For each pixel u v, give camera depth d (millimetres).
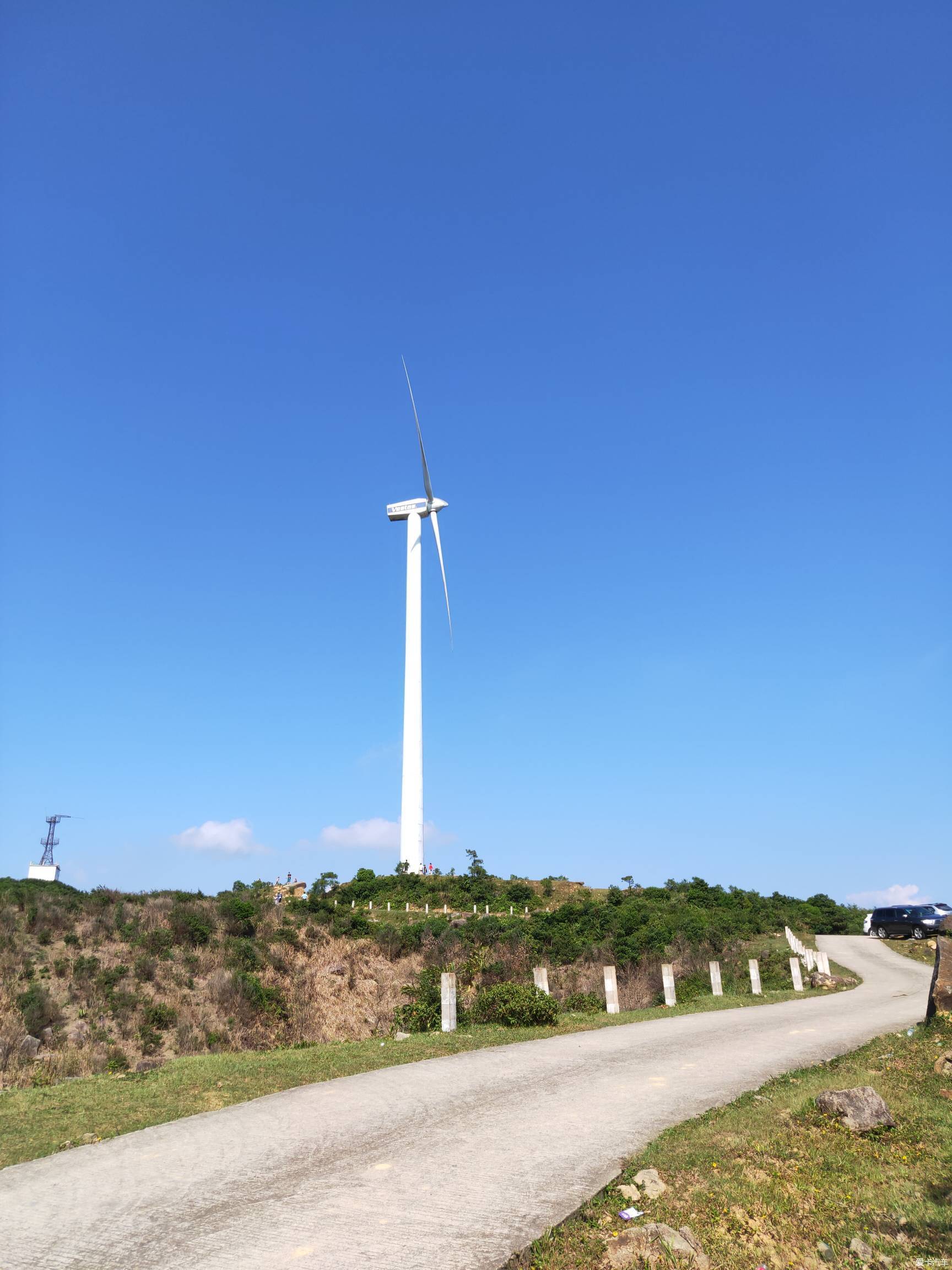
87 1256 7105
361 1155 9766
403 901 59844
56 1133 10969
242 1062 15453
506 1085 13477
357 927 44938
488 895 61344
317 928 43344
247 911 41281
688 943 43094
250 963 37031
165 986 32906
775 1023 20203
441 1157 9656
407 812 68062
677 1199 8516
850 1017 20859
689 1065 14945
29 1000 28953
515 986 22094
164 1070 14852
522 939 44844
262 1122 11289
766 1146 10039
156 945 35750
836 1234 8109
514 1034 18984
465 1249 7152
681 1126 10836
